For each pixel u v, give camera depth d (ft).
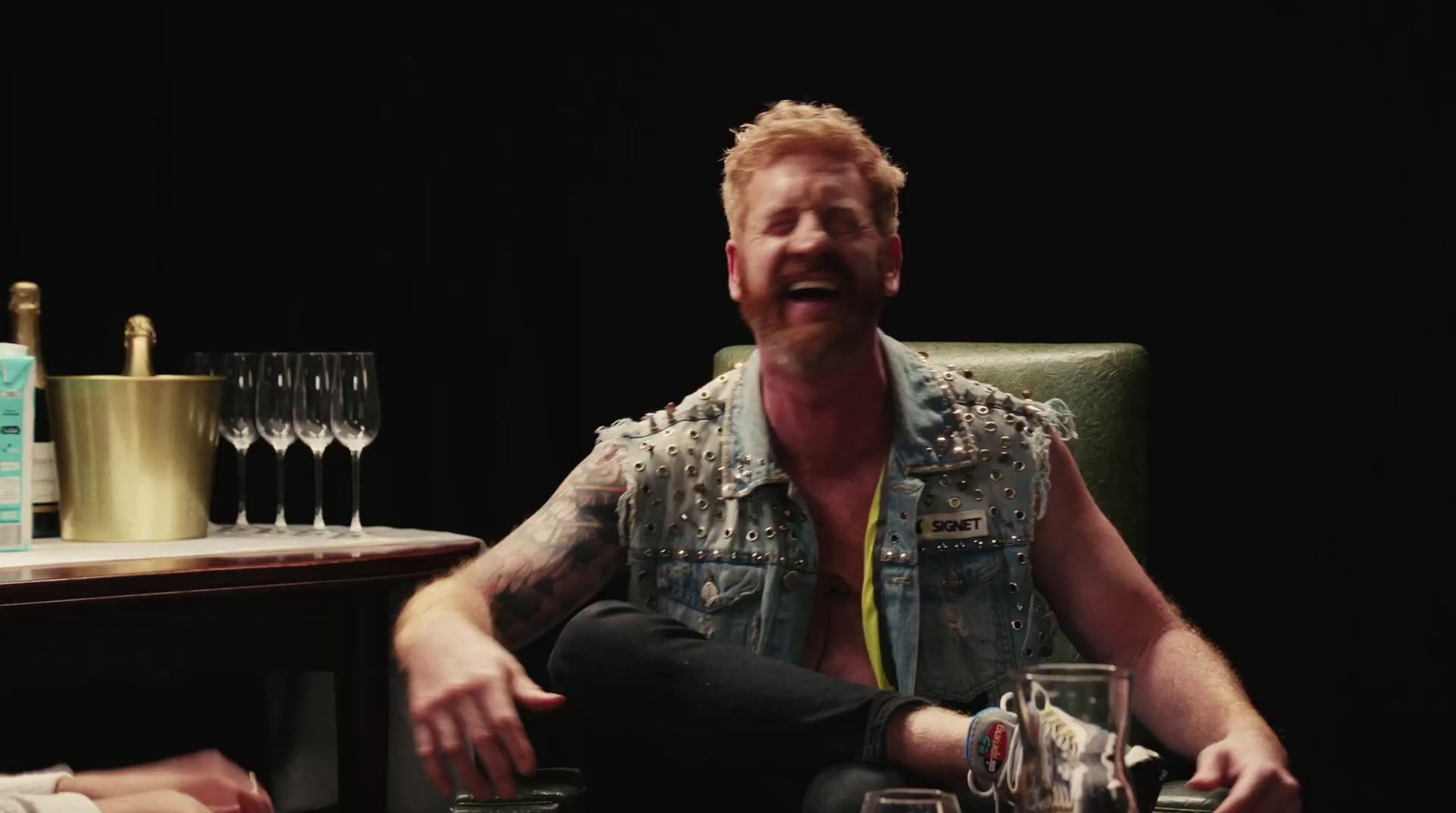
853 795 4.35
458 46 9.35
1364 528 8.57
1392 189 8.49
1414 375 8.48
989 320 9.24
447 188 9.38
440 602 5.57
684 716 4.79
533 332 9.52
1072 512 5.94
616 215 9.59
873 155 5.63
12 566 6.22
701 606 5.75
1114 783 3.07
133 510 7.20
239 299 8.95
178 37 8.74
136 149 8.64
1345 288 8.59
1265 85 8.68
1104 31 8.95
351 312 9.23
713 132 9.58
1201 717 5.49
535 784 4.72
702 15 9.55
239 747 8.84
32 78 8.39
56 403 7.22
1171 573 8.90
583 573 6.05
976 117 9.21
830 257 5.43
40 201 8.43
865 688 4.64
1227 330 8.79
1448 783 8.43
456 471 9.44
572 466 9.57
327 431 7.73
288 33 9.00
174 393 7.26
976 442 5.83
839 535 5.76
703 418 5.99
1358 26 8.51
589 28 9.52
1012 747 4.25
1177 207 8.86
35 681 6.10
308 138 9.08
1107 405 6.57
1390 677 8.53
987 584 5.72
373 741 6.89
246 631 6.61
